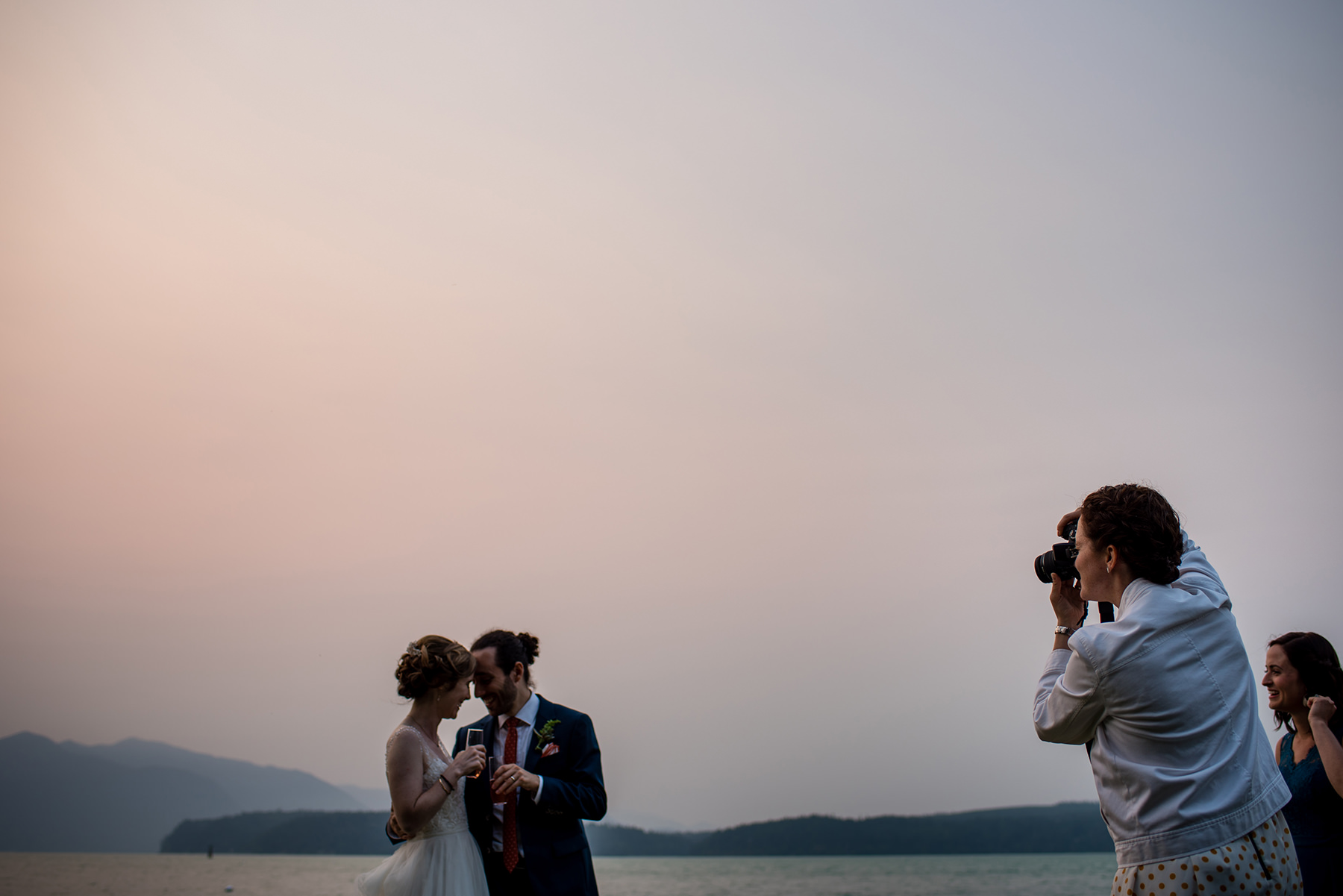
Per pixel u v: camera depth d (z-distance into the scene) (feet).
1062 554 8.16
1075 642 7.00
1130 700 6.63
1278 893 6.24
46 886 160.97
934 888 211.82
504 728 14.64
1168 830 6.37
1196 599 6.94
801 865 359.25
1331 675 11.48
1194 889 6.16
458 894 12.34
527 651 15.03
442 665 12.96
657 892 216.33
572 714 14.61
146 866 267.59
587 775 14.01
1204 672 6.67
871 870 313.53
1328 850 11.13
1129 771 6.61
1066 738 7.29
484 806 13.76
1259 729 6.83
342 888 160.35
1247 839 6.30
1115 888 6.75
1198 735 6.49
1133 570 7.27
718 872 321.11
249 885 166.50
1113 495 7.52
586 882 13.58
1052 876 249.55
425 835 12.69
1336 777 9.67
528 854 13.33
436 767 12.60
